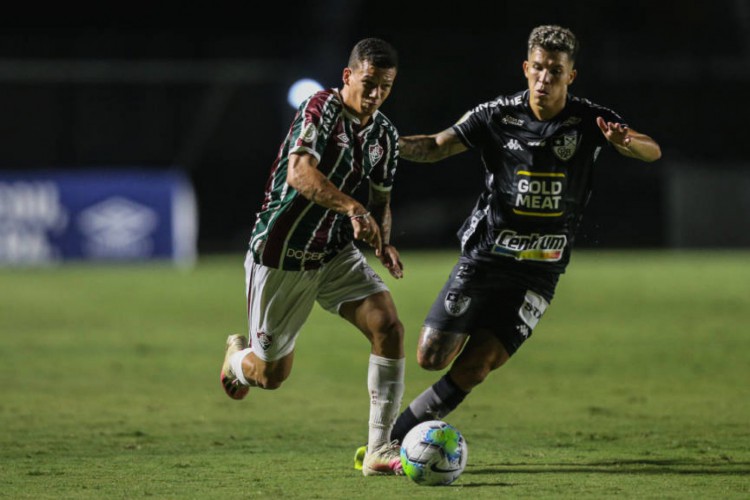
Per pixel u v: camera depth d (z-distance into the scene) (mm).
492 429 27844
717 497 19344
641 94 113625
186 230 90188
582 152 23000
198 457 24094
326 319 58438
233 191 109062
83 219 87500
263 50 110250
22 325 53125
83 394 34031
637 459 23562
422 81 113375
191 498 19484
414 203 113688
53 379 37156
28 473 22125
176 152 107625
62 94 104688
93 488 20516
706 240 107375
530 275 23422
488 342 23203
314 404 32375
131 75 106500
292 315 22750
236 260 98500
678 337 48062
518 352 43781
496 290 23438
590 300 64125
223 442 26172
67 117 104938
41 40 105750
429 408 23281
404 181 113438
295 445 25781
